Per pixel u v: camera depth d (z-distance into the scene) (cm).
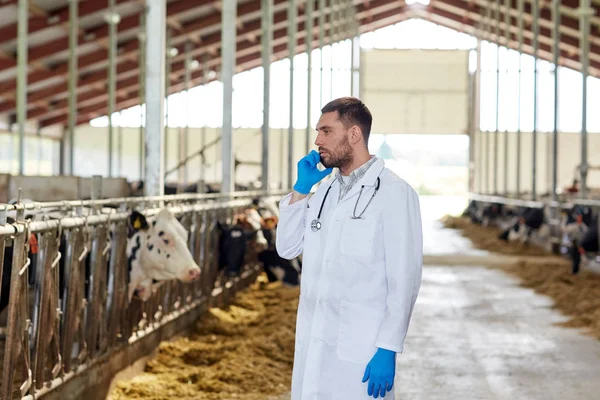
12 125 2952
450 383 591
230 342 702
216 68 3212
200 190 961
